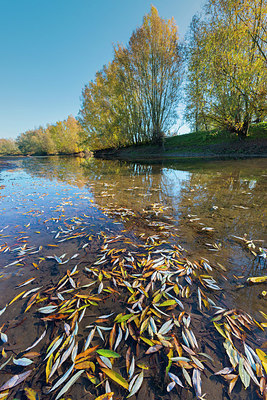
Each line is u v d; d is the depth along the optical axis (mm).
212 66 10219
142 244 2186
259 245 2076
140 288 1486
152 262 1790
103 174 8727
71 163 17781
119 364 983
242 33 9008
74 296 1449
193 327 1163
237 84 10016
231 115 11453
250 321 1198
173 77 17516
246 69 9508
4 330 1200
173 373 934
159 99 19031
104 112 24109
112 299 1408
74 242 2316
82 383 908
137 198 4277
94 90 24375
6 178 8578
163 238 2307
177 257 1878
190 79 11328
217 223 2693
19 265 1879
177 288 1477
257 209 3191
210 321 1204
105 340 1104
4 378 946
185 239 2258
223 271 1671
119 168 10898
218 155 13273
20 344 1108
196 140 17109
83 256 1999
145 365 973
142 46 17297
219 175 6492
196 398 841
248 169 7316
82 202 4121
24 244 2307
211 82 10523
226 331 1120
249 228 2498
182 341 1084
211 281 1542
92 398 848
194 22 11250
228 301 1355
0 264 1911
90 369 961
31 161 22828
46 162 20469
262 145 11648
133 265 1775
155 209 3428
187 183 5609
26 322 1256
